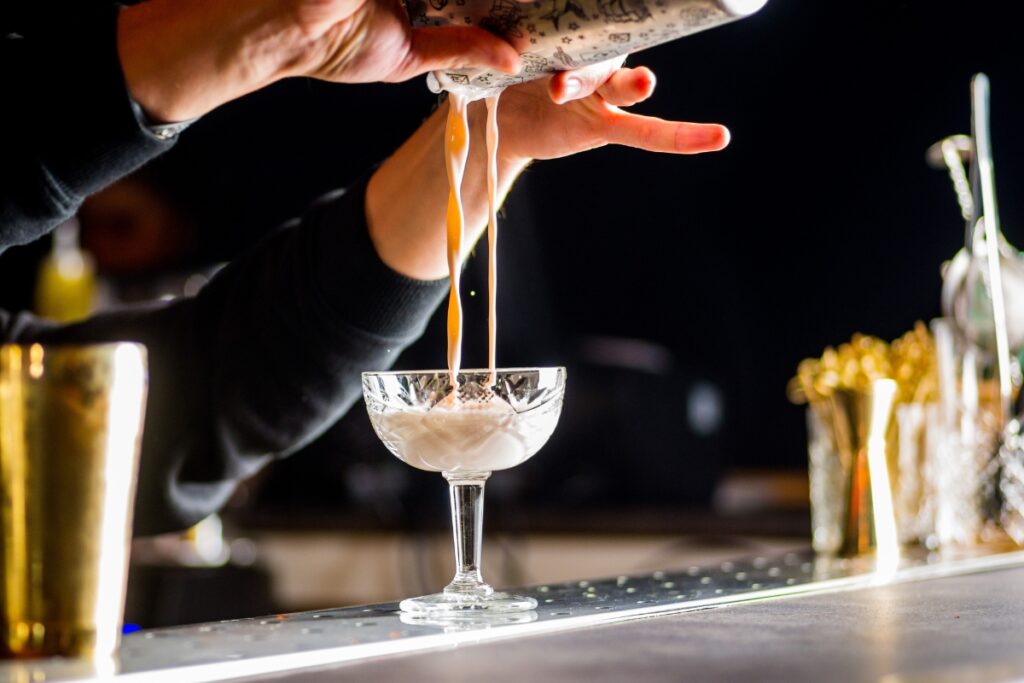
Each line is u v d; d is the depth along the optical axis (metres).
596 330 3.11
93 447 0.74
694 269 3.05
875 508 1.22
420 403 0.88
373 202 1.09
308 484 2.74
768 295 2.98
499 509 2.48
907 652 0.77
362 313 1.10
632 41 0.82
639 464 2.47
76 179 0.90
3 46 0.91
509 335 2.97
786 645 0.79
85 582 0.75
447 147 0.93
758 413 3.00
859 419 1.22
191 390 1.16
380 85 3.13
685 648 0.78
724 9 0.79
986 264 1.31
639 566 2.38
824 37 2.87
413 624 0.85
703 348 3.05
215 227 3.24
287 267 1.13
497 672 0.73
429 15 0.85
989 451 1.30
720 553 2.32
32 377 0.73
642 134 0.96
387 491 2.61
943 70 2.72
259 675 0.74
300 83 3.18
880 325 2.85
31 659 0.74
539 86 0.98
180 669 0.73
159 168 3.20
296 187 3.23
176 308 1.20
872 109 2.83
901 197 2.81
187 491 1.18
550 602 0.91
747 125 2.97
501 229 3.00
